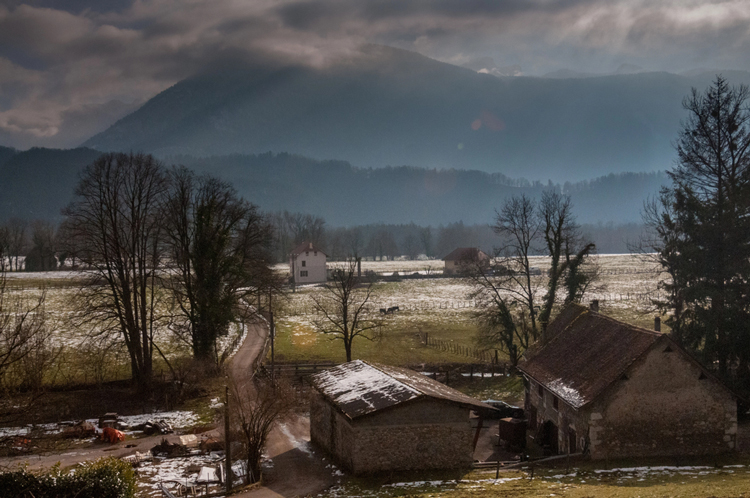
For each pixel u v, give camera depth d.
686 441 33.72
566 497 25.61
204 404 50.16
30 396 47.94
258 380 54.09
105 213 51.47
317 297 113.19
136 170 52.72
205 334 56.03
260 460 35.47
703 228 42.22
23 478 23.59
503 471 33.12
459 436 34.34
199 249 55.62
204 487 32.62
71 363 60.00
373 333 81.19
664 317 81.12
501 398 51.16
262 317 81.81
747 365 41.19
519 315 65.38
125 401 50.38
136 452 38.56
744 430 38.16
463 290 126.25
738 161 42.34
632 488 26.53
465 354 68.50
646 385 33.59
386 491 29.72
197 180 59.88
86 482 23.92
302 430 45.00
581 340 40.69
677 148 45.66
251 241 58.00
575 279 57.19
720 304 41.53
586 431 33.84
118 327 55.34
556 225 58.81
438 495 27.83
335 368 44.94
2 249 46.50
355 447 33.47
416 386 36.62
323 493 30.70
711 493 24.06
